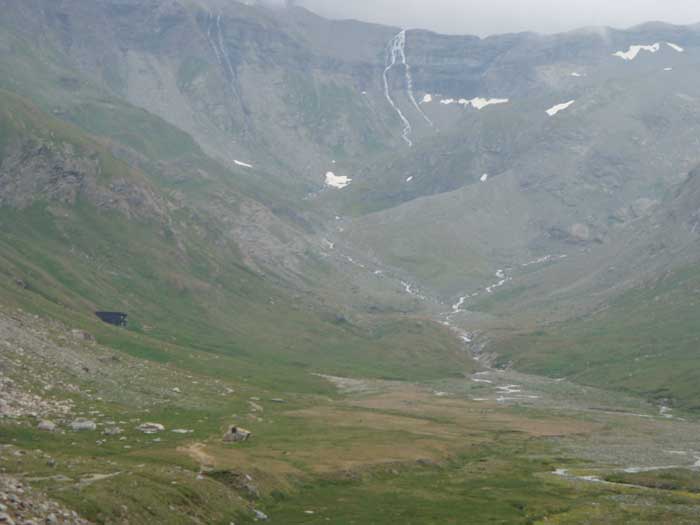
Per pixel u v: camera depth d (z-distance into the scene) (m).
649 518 123.06
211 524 95.06
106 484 89.56
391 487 137.12
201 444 134.88
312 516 108.69
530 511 125.19
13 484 77.56
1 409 128.62
